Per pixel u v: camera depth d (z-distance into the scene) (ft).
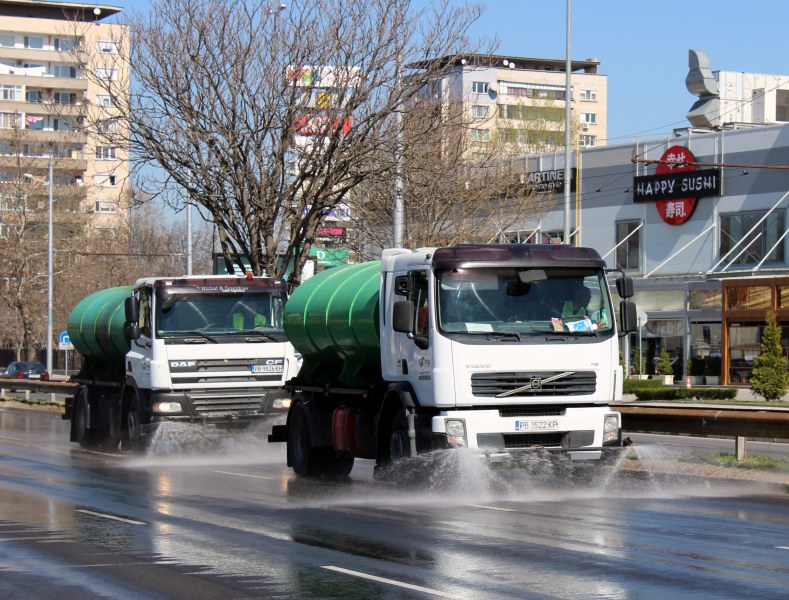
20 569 40.16
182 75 105.70
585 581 36.32
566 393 59.36
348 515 53.06
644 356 214.69
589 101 546.26
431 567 39.17
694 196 203.51
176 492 63.82
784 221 191.21
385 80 106.93
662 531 46.91
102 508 56.70
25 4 450.71
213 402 85.35
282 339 86.99
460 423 57.98
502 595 34.35
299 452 73.46
